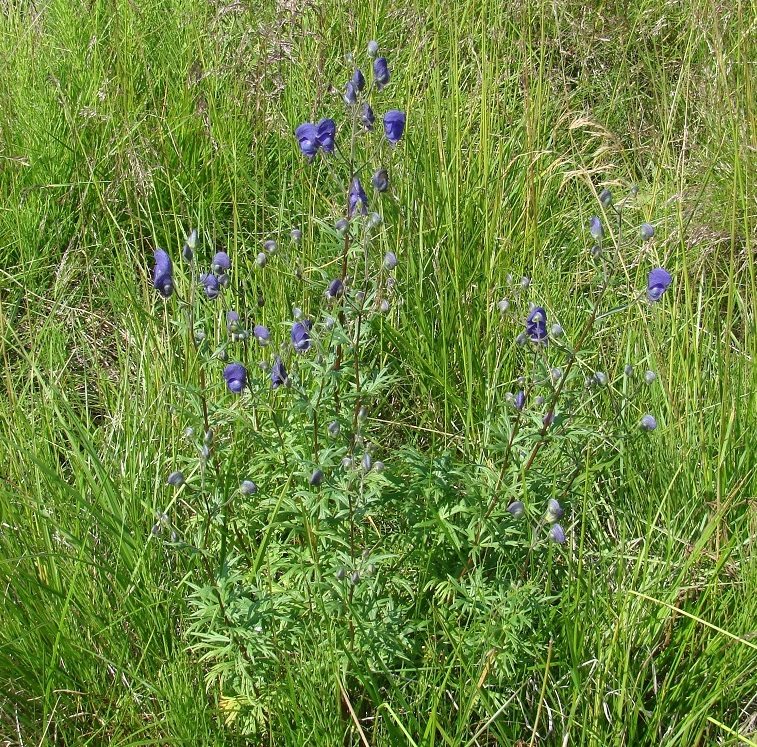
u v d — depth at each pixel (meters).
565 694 0.86
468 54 1.54
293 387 0.87
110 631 0.89
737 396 1.06
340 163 1.28
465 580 0.93
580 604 0.88
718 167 1.36
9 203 1.37
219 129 1.43
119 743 0.83
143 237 1.35
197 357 1.06
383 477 0.88
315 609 0.86
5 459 1.00
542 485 0.94
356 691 0.87
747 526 0.96
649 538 0.90
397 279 1.22
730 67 1.41
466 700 0.82
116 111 1.45
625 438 1.01
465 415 1.12
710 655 0.86
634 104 1.62
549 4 1.62
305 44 1.50
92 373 1.22
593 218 0.87
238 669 0.84
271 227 1.36
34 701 0.85
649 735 0.83
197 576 0.94
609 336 1.19
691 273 1.26
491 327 1.17
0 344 1.14
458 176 1.26
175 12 1.62
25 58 1.54
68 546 0.93
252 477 0.95
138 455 1.02
